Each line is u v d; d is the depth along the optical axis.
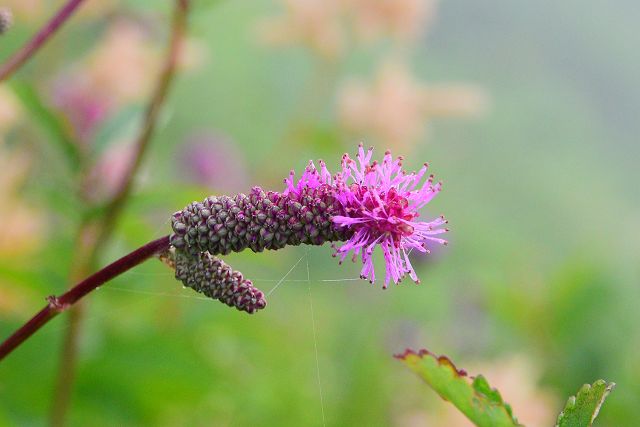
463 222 0.98
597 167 1.16
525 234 1.06
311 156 0.68
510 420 0.31
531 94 1.20
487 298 0.66
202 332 0.52
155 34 0.56
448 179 1.06
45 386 0.45
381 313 0.70
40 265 0.49
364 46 0.67
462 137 1.12
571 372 0.59
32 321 0.32
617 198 1.16
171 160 0.69
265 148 0.92
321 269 0.75
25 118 0.50
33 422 0.45
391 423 0.62
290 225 0.31
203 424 0.52
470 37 1.22
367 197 0.31
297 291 0.72
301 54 0.95
